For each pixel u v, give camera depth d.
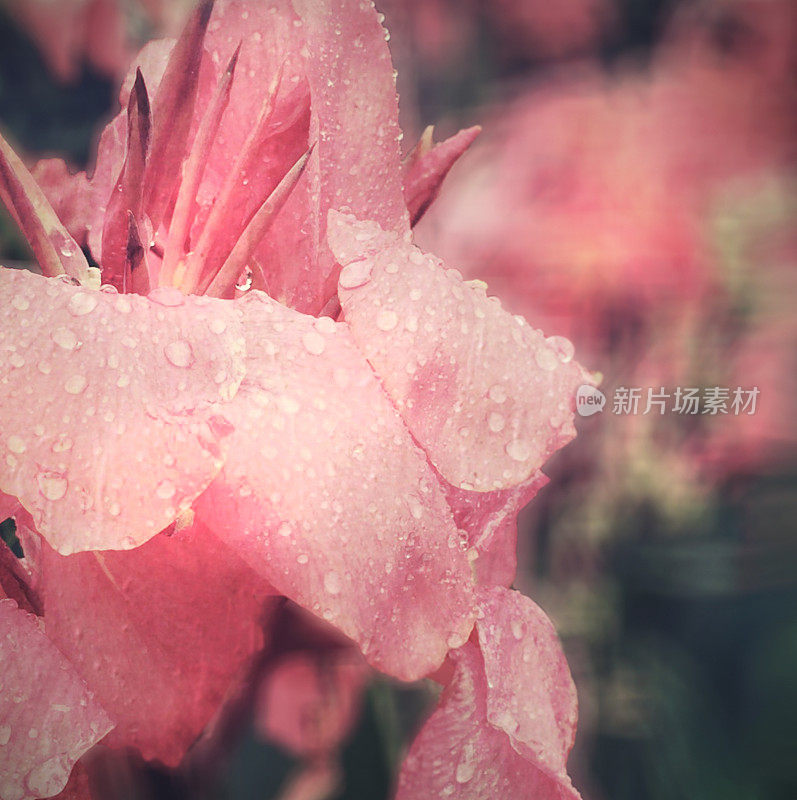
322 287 0.39
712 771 0.59
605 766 0.60
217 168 0.40
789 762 0.59
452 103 0.72
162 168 0.38
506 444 0.37
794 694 0.59
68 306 0.36
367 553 0.36
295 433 0.36
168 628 0.37
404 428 0.37
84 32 0.47
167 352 0.36
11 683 0.35
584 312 0.62
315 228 0.39
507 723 0.37
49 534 0.35
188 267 0.38
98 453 0.35
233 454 0.36
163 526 0.35
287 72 0.39
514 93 0.72
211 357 0.36
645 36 0.73
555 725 0.38
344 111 0.39
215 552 0.37
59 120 0.47
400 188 0.39
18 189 0.38
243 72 0.40
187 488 0.35
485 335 0.37
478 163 0.68
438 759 0.37
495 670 0.37
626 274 0.62
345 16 0.40
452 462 0.36
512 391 0.37
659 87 0.70
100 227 0.40
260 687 0.38
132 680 0.37
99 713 0.36
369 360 0.36
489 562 0.39
